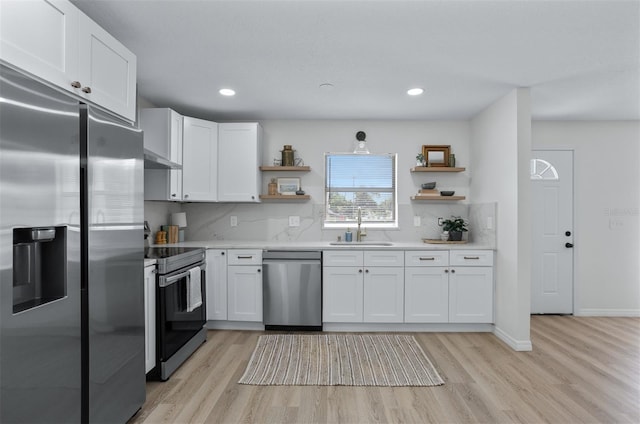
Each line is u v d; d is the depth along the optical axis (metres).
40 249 1.42
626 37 2.17
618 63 2.55
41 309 1.30
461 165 4.07
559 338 3.29
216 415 2.00
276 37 2.19
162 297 2.38
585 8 1.86
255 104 3.51
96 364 1.59
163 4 1.84
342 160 4.19
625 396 2.23
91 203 1.54
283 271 3.41
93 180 1.55
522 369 2.62
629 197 4.05
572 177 4.06
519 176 3.01
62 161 1.38
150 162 2.88
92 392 1.56
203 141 3.62
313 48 2.34
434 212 4.08
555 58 2.47
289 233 4.10
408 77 2.82
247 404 2.12
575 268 4.05
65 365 1.42
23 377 1.23
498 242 3.34
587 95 3.22
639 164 4.05
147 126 3.26
